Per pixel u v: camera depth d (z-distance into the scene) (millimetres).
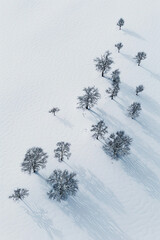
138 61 44344
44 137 34281
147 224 26625
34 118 37031
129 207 27578
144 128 35000
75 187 27328
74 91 40688
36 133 34875
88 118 35844
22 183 29312
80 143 32812
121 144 30219
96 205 27453
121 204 27719
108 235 25656
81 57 47438
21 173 30328
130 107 35375
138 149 32500
